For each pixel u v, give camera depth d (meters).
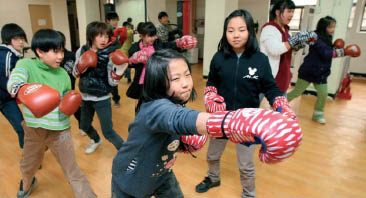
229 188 1.87
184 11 7.00
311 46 2.97
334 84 4.04
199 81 5.23
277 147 0.49
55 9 7.86
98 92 1.92
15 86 1.16
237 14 1.34
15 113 1.99
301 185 1.92
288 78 2.11
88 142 2.56
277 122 0.51
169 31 4.79
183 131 0.62
